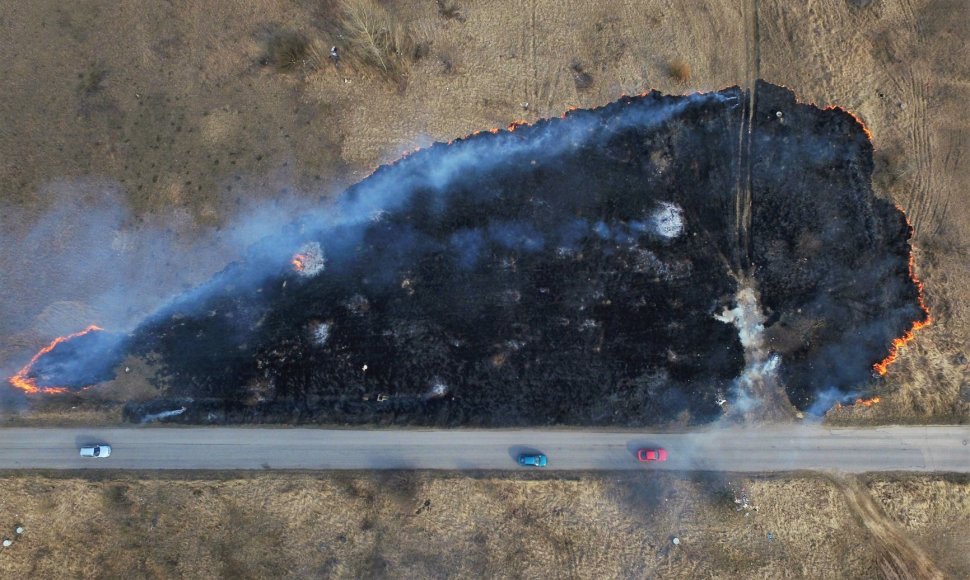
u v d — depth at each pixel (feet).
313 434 106.42
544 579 101.04
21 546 101.45
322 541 102.17
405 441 106.42
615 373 108.47
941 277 110.01
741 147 115.24
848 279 110.63
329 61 115.75
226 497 103.24
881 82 115.65
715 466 106.01
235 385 107.55
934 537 103.35
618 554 102.27
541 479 104.53
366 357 108.99
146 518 102.78
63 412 105.70
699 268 112.16
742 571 101.60
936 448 106.11
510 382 108.37
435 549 102.12
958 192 112.88
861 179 113.29
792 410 107.45
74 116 114.83
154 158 114.11
